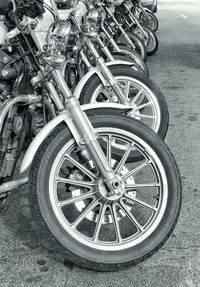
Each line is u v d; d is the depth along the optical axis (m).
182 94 4.92
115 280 2.04
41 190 1.92
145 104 3.08
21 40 2.15
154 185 2.04
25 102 2.15
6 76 2.09
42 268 2.13
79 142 1.95
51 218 1.92
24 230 2.43
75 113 1.94
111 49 3.96
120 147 2.75
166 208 2.01
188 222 2.48
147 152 2.02
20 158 2.95
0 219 2.54
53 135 1.96
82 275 2.08
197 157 3.31
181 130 3.85
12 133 2.19
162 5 18.00
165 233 2.01
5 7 2.12
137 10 8.28
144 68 4.19
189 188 2.86
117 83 2.90
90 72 2.94
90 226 2.45
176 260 2.17
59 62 1.96
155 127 3.08
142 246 2.00
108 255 1.97
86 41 2.94
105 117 1.99
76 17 3.03
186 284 2.01
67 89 2.02
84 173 2.03
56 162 1.95
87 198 2.07
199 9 15.72
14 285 2.03
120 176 2.03
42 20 2.13
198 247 2.27
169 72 5.97
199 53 7.20
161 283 2.02
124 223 2.47
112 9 5.09
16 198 2.74
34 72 2.18
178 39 8.65
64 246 1.93
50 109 2.27
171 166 2.01
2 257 2.22
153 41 7.01
